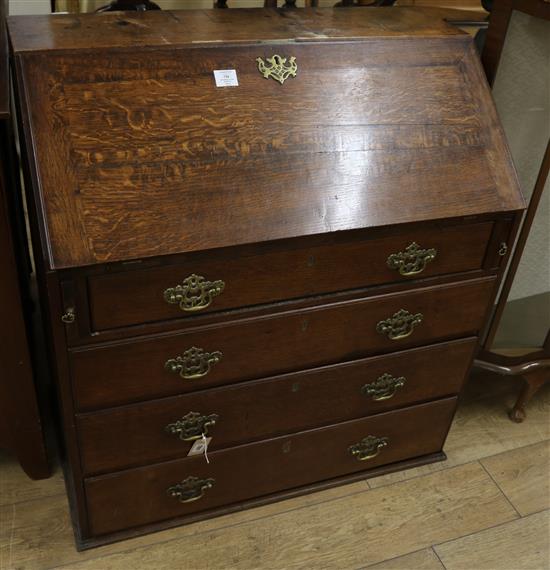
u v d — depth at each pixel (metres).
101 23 1.28
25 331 1.33
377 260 1.29
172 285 1.15
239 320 1.25
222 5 1.66
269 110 1.21
